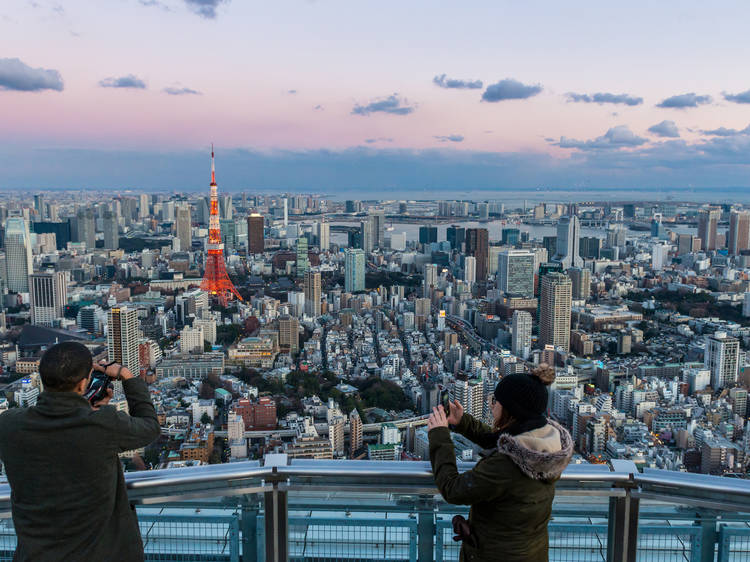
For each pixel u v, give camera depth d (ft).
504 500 12.23
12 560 12.90
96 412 12.11
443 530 14.92
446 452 13.10
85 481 11.93
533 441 11.98
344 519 14.92
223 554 14.89
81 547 12.00
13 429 11.85
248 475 13.97
